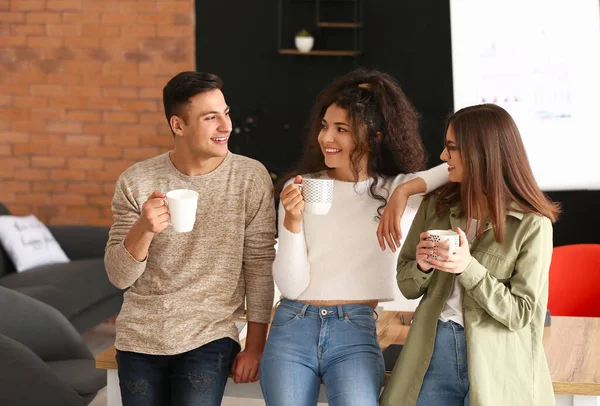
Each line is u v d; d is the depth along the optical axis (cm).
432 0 606
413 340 215
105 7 611
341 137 235
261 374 221
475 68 580
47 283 442
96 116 619
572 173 575
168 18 611
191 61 614
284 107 625
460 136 211
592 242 580
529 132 577
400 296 327
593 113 568
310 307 228
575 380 217
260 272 237
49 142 623
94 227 523
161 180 238
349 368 215
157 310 227
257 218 237
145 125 618
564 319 277
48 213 628
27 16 614
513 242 208
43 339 335
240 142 629
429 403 211
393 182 241
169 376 226
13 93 622
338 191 239
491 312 201
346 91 237
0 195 629
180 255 232
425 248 199
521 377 205
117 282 226
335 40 622
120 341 227
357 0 617
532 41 570
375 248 235
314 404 219
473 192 210
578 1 562
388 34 613
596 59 564
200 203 234
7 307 333
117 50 614
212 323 228
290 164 627
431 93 613
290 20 619
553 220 216
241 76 624
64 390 282
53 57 617
